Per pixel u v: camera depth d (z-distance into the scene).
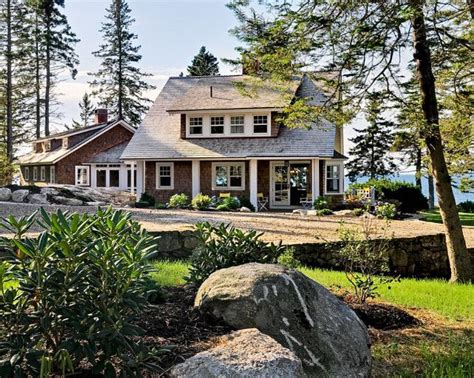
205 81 28.61
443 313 6.43
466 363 4.46
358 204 22.09
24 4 40.66
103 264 2.84
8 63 38.81
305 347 3.77
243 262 5.48
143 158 25.16
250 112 24.61
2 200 19.80
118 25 47.62
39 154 39.47
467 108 9.52
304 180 24.59
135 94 48.47
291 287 4.13
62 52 45.56
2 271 2.72
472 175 13.77
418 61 9.05
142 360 2.89
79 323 2.74
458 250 9.51
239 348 3.09
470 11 7.83
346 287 7.37
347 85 8.52
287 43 7.82
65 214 3.20
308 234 11.97
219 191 25.03
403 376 4.15
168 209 21.52
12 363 2.57
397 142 9.12
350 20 7.56
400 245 10.74
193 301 4.76
